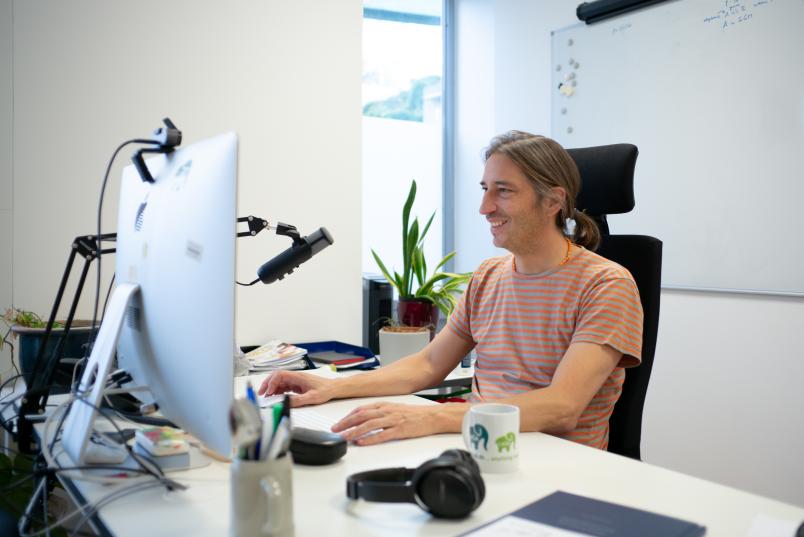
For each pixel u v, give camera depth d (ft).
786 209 7.86
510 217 4.81
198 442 3.59
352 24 8.50
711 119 8.57
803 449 7.79
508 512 2.68
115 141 7.13
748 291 8.26
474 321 5.37
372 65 11.74
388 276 7.70
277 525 2.30
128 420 4.12
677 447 9.14
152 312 3.12
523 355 4.92
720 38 8.44
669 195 9.14
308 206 8.25
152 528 2.52
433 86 12.54
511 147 4.83
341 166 8.47
